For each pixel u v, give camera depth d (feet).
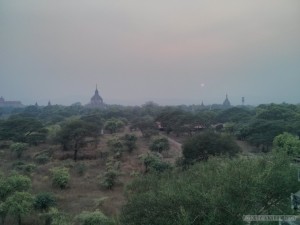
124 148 194.08
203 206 47.98
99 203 104.53
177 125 266.57
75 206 104.99
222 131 258.78
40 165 162.91
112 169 143.33
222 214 47.16
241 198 51.08
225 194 50.44
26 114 407.23
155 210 49.49
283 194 58.44
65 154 192.95
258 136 189.88
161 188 59.52
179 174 86.22
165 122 290.97
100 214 84.02
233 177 55.11
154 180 77.15
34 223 89.61
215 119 331.77
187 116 267.80
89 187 128.57
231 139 148.46
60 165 159.94
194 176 68.69
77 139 190.90
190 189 52.13
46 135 224.12
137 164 163.02
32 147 212.64
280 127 186.50
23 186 102.37
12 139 215.10
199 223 47.14
